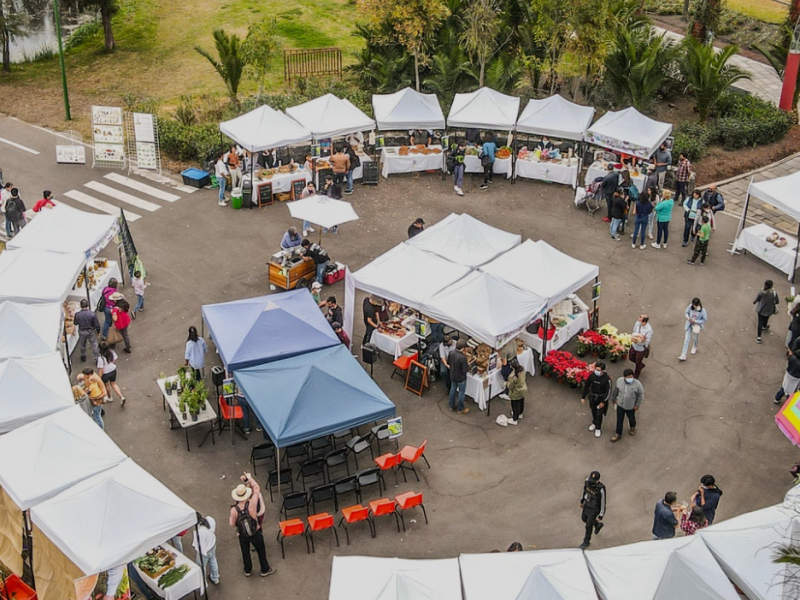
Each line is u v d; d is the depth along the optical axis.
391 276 19.33
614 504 15.79
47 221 20.58
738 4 42.59
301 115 27.58
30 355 16.83
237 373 16.47
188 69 35.94
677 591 11.67
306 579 14.22
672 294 22.05
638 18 33.44
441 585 11.95
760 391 18.77
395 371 19.17
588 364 19.44
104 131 27.66
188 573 13.52
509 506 15.71
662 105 32.84
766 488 16.22
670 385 18.89
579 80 32.12
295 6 42.22
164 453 16.78
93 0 36.16
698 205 23.23
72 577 13.22
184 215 25.48
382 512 14.79
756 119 30.48
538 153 27.69
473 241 20.62
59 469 13.93
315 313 18.44
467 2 33.28
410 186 27.52
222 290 21.91
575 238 24.55
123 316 19.06
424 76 33.47
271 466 16.55
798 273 22.83
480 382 17.78
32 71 35.62
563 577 11.99
